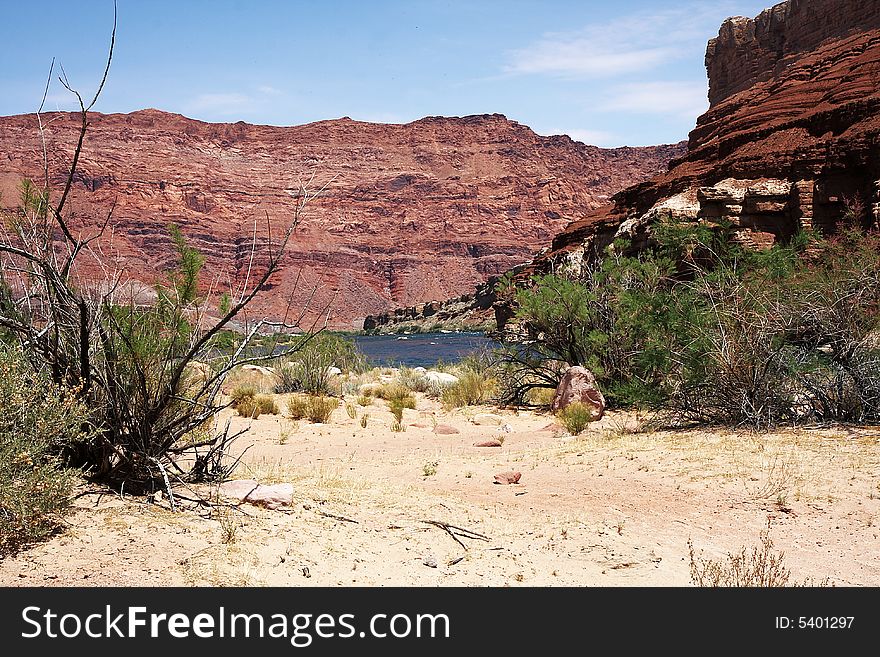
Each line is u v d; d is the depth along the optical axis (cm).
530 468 912
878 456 824
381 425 1468
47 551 485
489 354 2350
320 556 533
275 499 634
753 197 5422
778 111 7400
